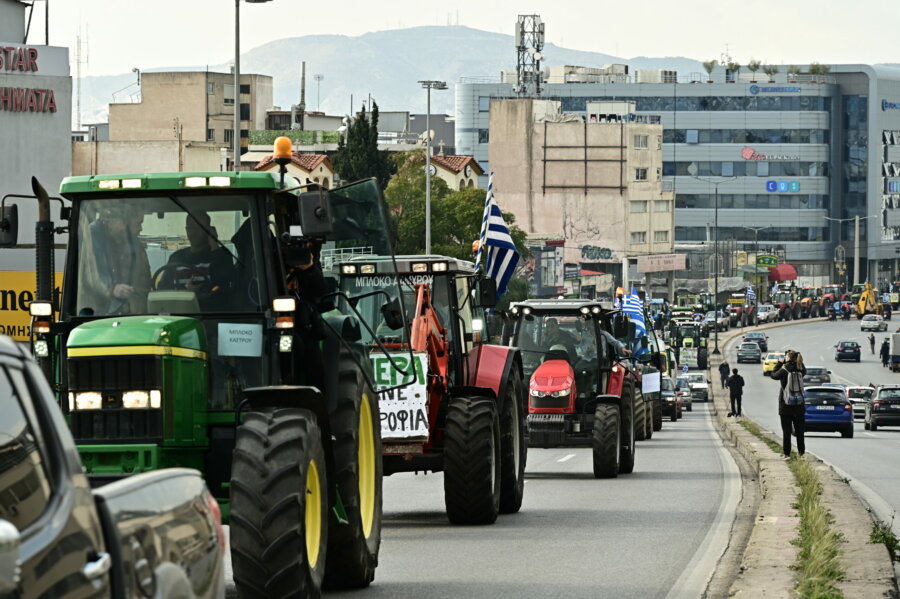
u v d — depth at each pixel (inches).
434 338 838.5
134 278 535.2
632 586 589.0
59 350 533.6
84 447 482.9
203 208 535.2
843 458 1628.9
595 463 1233.4
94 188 536.4
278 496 450.0
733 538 765.9
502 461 890.7
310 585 462.0
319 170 6102.4
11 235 537.0
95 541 239.0
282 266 540.1
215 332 527.5
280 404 478.9
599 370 1331.2
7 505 223.3
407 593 566.3
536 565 652.7
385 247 585.9
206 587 282.7
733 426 2368.4
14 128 2822.3
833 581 516.4
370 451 587.8
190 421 496.7
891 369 6397.6
